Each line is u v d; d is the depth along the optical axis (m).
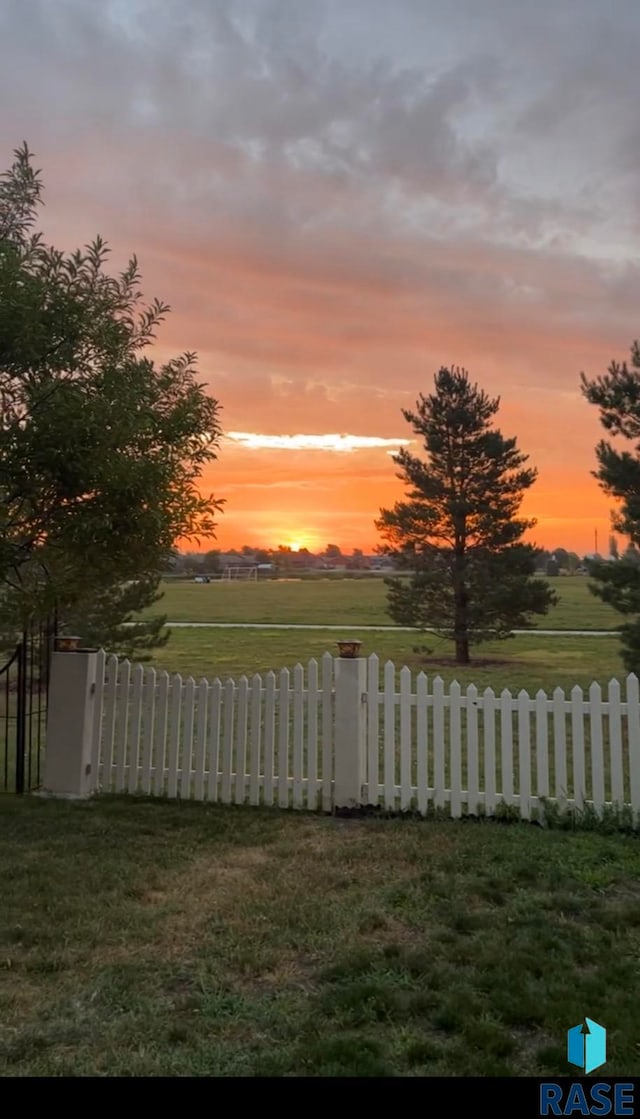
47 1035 2.86
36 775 8.34
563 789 5.70
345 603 46.09
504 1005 3.01
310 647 23.25
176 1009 3.06
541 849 5.05
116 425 5.45
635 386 11.76
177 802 6.57
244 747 6.56
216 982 3.28
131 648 13.50
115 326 5.87
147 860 5.00
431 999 3.08
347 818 6.01
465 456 19.50
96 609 12.66
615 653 21.92
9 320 5.06
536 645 24.22
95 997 3.15
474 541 19.80
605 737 9.55
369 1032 2.87
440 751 6.03
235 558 116.62
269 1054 2.71
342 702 6.19
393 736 6.14
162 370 6.39
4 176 6.09
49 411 5.31
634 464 11.55
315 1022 2.93
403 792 6.05
